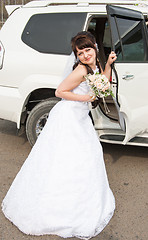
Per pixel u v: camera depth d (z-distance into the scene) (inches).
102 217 95.7
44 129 98.7
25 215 93.2
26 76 131.8
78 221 92.0
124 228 97.6
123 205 108.8
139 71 123.6
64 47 127.5
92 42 88.9
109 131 135.5
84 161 93.0
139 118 128.6
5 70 134.6
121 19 118.3
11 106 136.6
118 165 137.7
